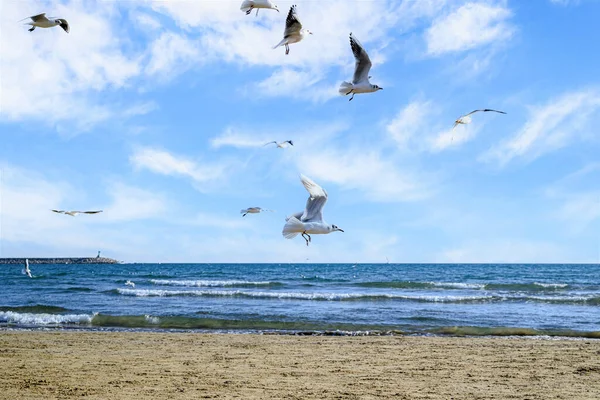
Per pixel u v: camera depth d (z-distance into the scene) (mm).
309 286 43750
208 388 9086
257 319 20484
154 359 11969
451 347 13984
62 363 11367
